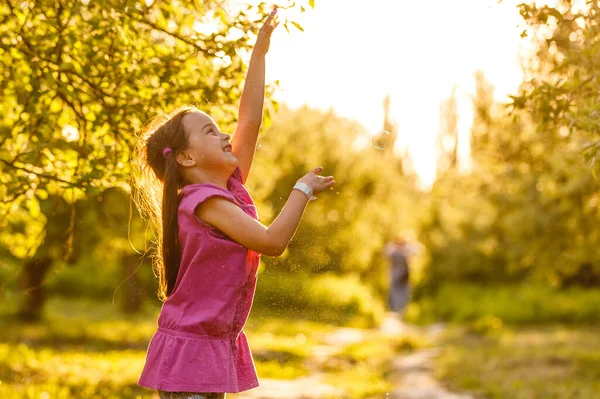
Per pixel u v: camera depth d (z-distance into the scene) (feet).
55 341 48.83
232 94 15.14
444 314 84.79
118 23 14.23
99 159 15.01
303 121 74.28
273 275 73.46
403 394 30.94
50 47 14.52
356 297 73.36
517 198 45.47
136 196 10.49
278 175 55.57
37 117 15.26
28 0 14.51
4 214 17.69
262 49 10.91
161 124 9.78
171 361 8.74
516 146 40.22
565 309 76.33
